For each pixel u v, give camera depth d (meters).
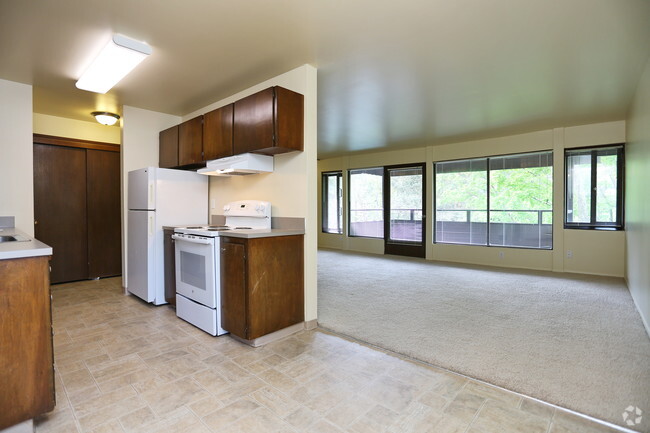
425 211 6.75
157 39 2.41
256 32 2.33
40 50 2.56
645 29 2.30
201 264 2.86
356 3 1.99
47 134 4.34
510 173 5.80
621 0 1.96
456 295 3.97
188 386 1.97
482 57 2.74
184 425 1.62
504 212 5.88
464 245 6.29
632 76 3.15
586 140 5.00
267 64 2.84
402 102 3.91
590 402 1.81
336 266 5.95
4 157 3.14
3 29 2.25
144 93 3.50
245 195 3.47
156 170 3.53
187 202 3.78
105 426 1.62
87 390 1.92
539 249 5.50
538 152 5.48
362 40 2.45
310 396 1.88
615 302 3.65
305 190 2.87
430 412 1.74
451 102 3.91
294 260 2.81
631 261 3.98
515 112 4.33
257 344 2.57
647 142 2.88
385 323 3.02
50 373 1.63
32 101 3.50
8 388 1.52
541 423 1.64
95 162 4.74
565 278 4.84
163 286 3.57
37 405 1.59
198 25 2.22
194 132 3.55
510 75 3.12
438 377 2.09
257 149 2.81
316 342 2.64
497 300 3.75
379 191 7.60
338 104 3.98
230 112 3.08
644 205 3.04
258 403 1.81
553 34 2.38
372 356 2.38
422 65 2.90
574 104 4.00
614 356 2.34
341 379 2.06
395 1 1.97
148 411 1.73
